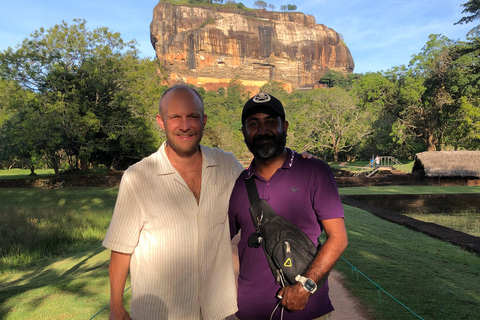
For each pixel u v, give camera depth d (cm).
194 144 183
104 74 2797
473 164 2647
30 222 1428
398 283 442
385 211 1302
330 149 5791
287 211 184
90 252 832
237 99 13062
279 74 15262
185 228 179
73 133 2622
